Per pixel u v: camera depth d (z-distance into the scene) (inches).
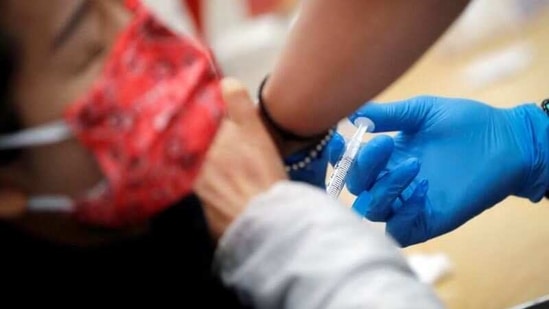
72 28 46.8
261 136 50.5
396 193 58.1
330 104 52.3
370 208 58.1
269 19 81.7
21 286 48.3
